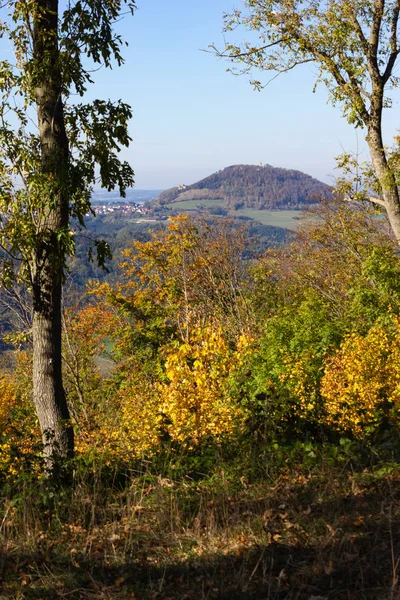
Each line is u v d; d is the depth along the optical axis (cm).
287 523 500
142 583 444
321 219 2631
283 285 2608
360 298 1577
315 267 2612
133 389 1830
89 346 2703
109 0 1084
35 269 1127
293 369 1092
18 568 474
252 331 1980
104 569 468
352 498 537
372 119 1575
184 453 764
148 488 636
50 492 612
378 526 473
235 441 759
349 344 1090
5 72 1084
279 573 430
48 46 1092
